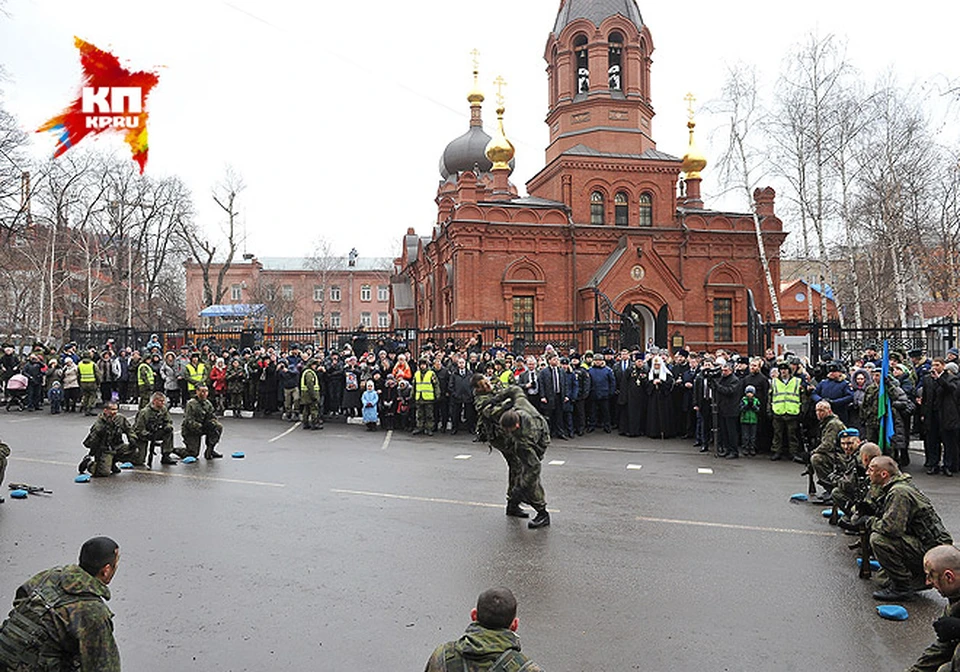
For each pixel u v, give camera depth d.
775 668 5.43
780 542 8.70
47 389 23.97
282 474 12.89
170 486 11.77
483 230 34.38
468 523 9.55
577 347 29.83
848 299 47.00
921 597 6.93
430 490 11.59
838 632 6.10
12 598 6.74
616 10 38.41
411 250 52.59
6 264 40.19
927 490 11.94
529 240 35.16
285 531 9.07
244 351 24.14
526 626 6.17
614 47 38.69
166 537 8.77
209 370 22.62
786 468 13.85
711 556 8.14
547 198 38.97
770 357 16.84
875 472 7.25
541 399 17.44
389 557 8.04
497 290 34.66
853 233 34.31
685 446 16.61
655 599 6.81
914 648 5.80
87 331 29.03
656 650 5.72
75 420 21.17
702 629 6.13
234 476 12.68
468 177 35.03
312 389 19.36
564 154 36.41
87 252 41.75
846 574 7.56
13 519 9.57
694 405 16.78
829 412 10.98
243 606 6.59
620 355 19.38
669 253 37.00
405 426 19.22
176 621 6.25
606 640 5.89
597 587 7.13
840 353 18.80
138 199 50.28
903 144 30.05
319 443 16.80
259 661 5.52
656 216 37.59
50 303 38.25
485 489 11.70
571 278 35.41
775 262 37.97
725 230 37.41
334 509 10.26
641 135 38.25
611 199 37.03
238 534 8.92
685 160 42.25
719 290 37.41
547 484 12.24
